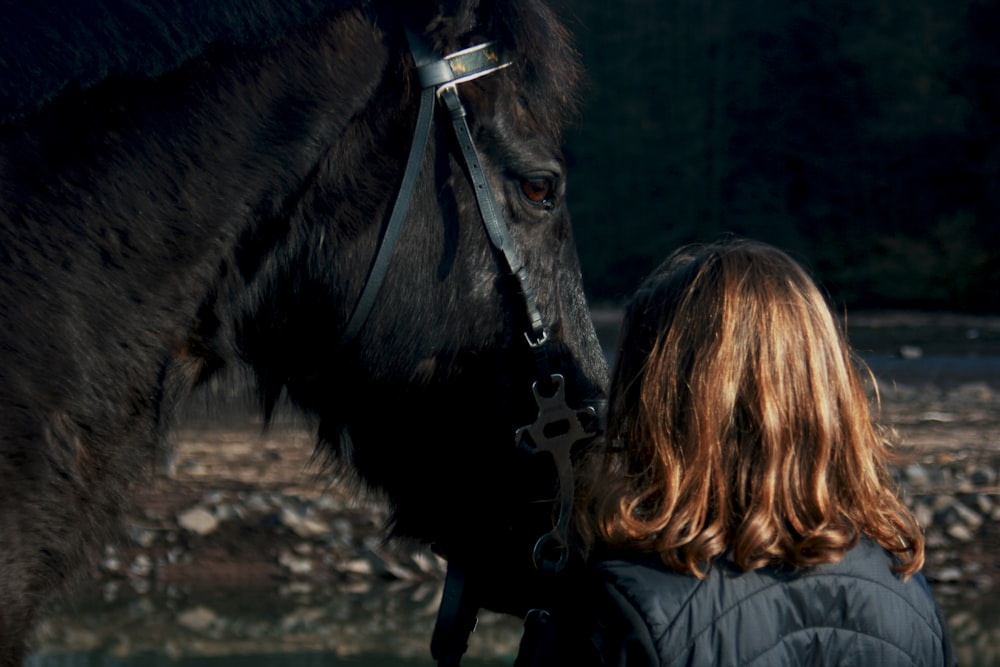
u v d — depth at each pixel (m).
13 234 1.83
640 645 1.66
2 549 1.78
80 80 1.86
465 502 2.29
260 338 2.11
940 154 28.42
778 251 1.98
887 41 28.80
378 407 2.21
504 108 2.12
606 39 30.00
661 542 1.74
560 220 2.21
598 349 2.30
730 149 29.86
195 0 1.93
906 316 25.19
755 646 1.66
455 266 2.11
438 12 2.07
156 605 5.54
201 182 1.92
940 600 5.81
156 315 1.91
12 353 1.80
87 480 1.87
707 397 1.81
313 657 4.81
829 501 1.77
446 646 2.40
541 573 2.25
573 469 2.21
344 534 6.45
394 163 2.06
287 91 1.98
